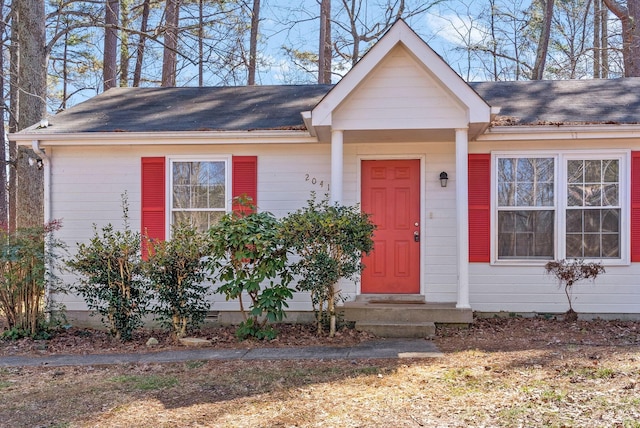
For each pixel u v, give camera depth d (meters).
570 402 4.76
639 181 8.95
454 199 9.30
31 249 8.27
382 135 8.84
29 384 5.91
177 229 8.12
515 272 9.16
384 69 8.32
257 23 20.27
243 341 7.83
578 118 8.93
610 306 8.98
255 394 5.30
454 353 6.77
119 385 5.73
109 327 8.39
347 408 4.86
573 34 21.08
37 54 11.78
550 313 9.09
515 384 5.34
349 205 9.47
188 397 5.27
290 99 10.91
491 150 9.21
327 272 7.57
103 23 14.30
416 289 9.42
